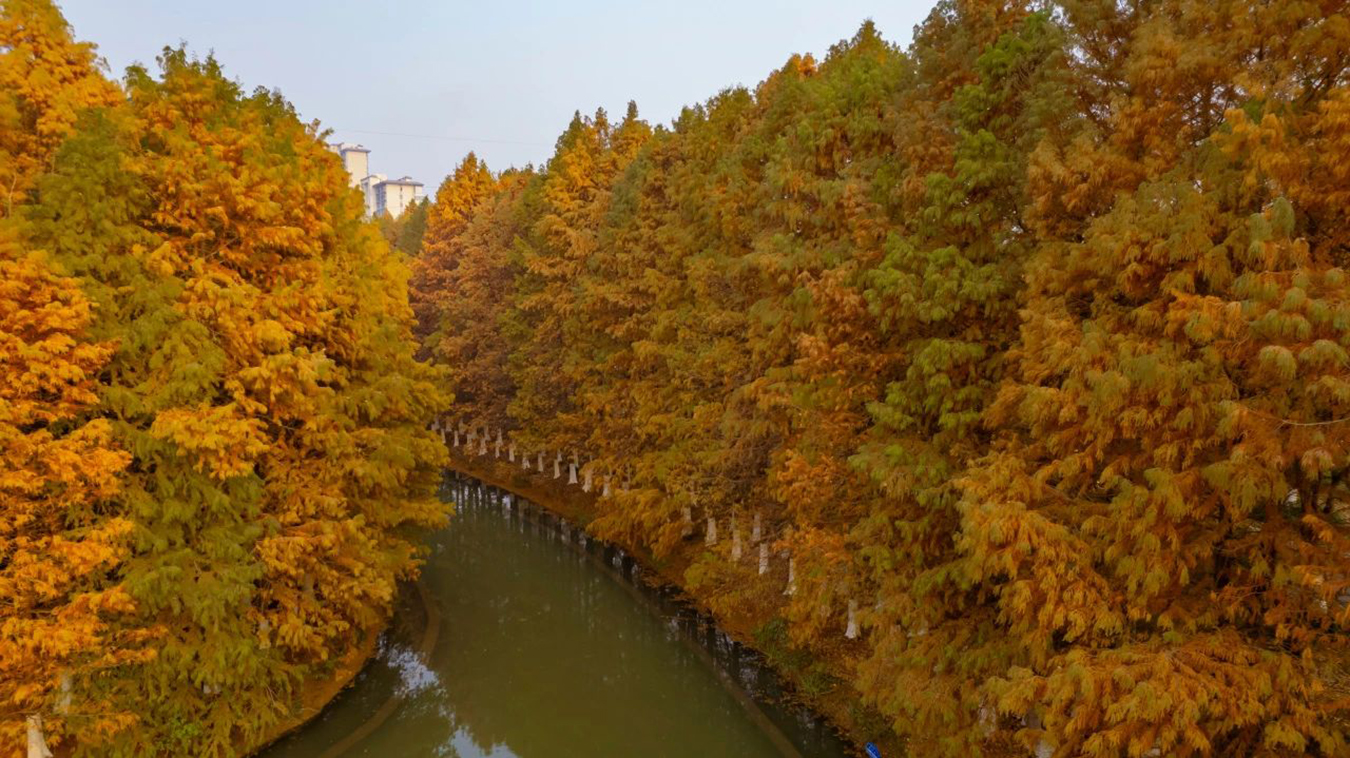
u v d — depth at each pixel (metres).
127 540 13.02
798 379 16.62
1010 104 12.71
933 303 11.99
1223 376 8.38
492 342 43.38
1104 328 9.41
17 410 10.92
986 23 13.54
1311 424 7.57
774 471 18.12
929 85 14.62
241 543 14.88
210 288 13.41
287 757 16.28
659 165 29.14
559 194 37.19
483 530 35.56
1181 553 9.14
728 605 23.16
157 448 12.94
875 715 16.34
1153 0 10.85
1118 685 8.63
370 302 18.42
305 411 15.81
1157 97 10.09
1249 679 8.25
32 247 12.05
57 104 13.55
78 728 13.00
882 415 12.62
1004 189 12.51
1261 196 8.69
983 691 10.98
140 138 14.61
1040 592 9.48
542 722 18.44
